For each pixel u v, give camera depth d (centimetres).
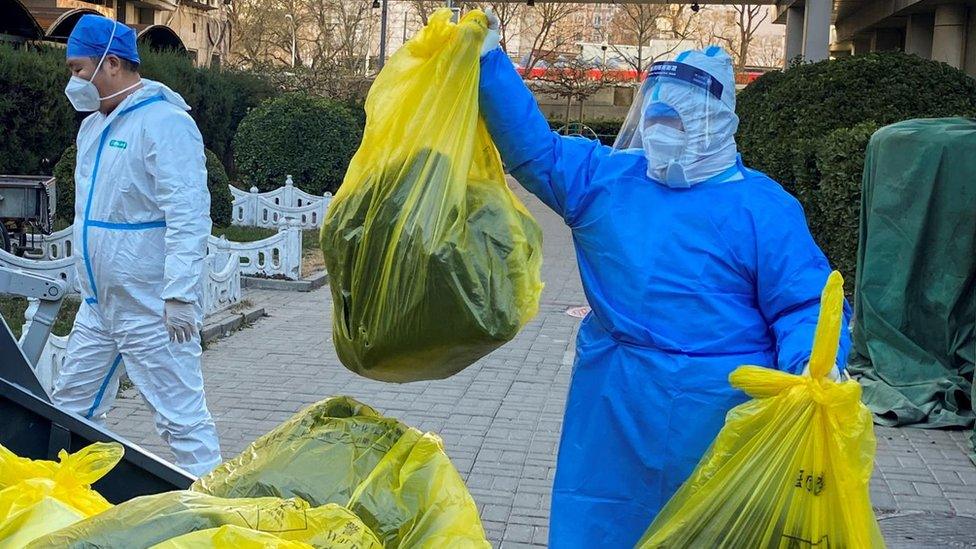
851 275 986
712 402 289
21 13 1636
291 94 1855
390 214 266
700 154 293
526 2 2753
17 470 245
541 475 592
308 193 1753
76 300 965
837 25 3472
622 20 6262
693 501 271
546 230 1741
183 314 452
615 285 299
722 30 6500
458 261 263
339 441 253
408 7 5644
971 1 2239
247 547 195
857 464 259
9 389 338
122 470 343
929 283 735
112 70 457
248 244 1167
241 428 656
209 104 2009
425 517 241
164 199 448
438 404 724
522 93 295
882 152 745
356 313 271
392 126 274
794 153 1127
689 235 293
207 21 4088
